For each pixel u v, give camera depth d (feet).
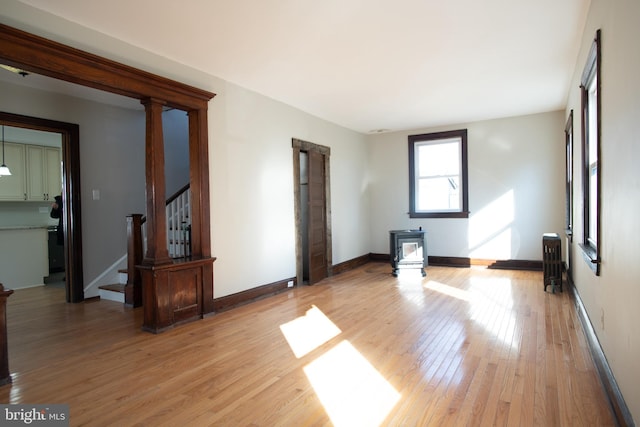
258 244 14.71
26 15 8.29
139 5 8.46
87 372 8.33
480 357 8.78
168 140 19.58
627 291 5.75
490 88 15.01
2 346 7.77
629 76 5.53
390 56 11.62
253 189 14.53
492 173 20.56
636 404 5.18
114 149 16.30
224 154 13.25
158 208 11.13
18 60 8.07
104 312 13.34
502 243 20.43
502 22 9.60
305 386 7.54
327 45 10.73
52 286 18.17
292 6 8.63
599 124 7.80
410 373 8.02
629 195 5.63
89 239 15.37
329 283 17.75
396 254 19.17
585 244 10.98
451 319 11.73
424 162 22.74
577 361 8.46
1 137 20.42
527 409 6.49
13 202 21.83
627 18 5.60
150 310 11.03
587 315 10.12
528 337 10.02
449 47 11.04
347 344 9.82
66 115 14.66
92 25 9.35
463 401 6.82
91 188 15.46
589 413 6.33
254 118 14.65
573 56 11.87
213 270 12.75
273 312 12.93
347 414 6.48
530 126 19.60
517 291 15.21
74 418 6.48
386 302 14.01
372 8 8.79
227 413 6.58
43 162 22.20
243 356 9.13
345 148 21.53
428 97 16.05
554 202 19.21
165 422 6.33
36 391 7.48
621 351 6.10
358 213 22.82
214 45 10.61
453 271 20.15
